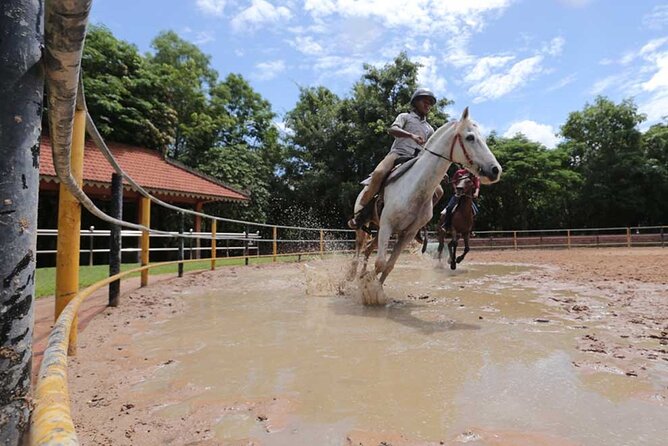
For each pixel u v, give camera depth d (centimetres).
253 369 255
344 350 290
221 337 333
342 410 196
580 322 373
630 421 183
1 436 75
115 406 206
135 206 1523
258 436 173
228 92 2648
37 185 84
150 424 186
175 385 232
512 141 2736
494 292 565
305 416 190
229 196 1505
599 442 166
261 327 364
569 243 2092
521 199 2697
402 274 829
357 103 2280
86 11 77
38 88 83
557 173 2564
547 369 248
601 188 2720
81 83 232
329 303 485
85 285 637
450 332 337
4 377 77
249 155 2284
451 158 433
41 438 53
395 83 2189
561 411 193
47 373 78
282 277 793
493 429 176
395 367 253
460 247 2041
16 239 78
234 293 580
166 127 1683
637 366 252
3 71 77
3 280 77
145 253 646
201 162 2178
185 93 2273
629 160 2708
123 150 1487
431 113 2003
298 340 318
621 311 424
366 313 421
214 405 204
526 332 336
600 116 2862
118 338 336
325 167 2339
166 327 373
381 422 183
